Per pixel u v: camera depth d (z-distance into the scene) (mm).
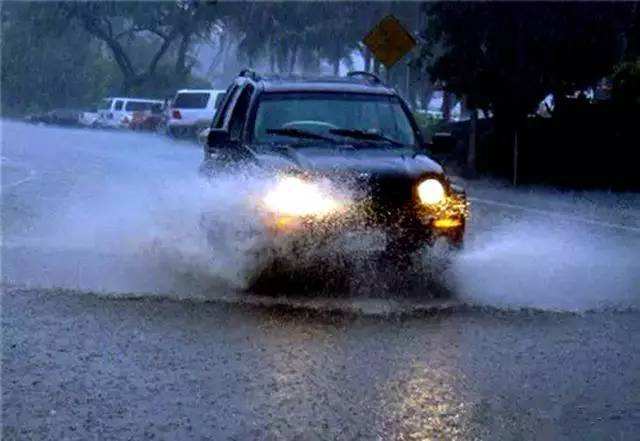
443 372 7852
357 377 7691
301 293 10711
